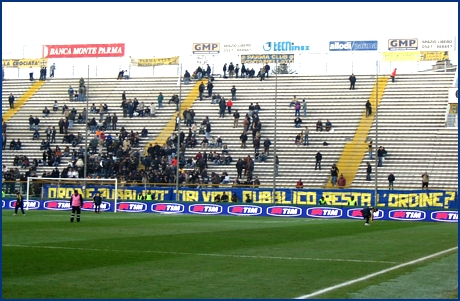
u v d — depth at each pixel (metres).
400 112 73.56
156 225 42.00
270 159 69.62
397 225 46.31
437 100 74.19
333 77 80.94
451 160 66.12
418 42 81.25
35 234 33.44
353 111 74.88
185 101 80.50
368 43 82.00
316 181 66.25
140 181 66.31
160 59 87.88
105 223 43.44
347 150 69.62
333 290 17.20
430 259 24.11
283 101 77.94
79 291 16.81
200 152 70.88
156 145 69.06
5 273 19.53
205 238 32.12
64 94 85.88
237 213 59.69
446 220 53.44
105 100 83.19
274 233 36.12
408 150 68.31
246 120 72.19
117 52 89.94
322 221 50.81
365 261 23.30
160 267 21.09
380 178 65.56
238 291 17.00
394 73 78.62
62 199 63.88
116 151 71.00
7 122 81.25
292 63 83.44
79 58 91.12
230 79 83.06
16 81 89.31
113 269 20.50
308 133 71.69
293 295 16.48
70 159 72.38
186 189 63.00
